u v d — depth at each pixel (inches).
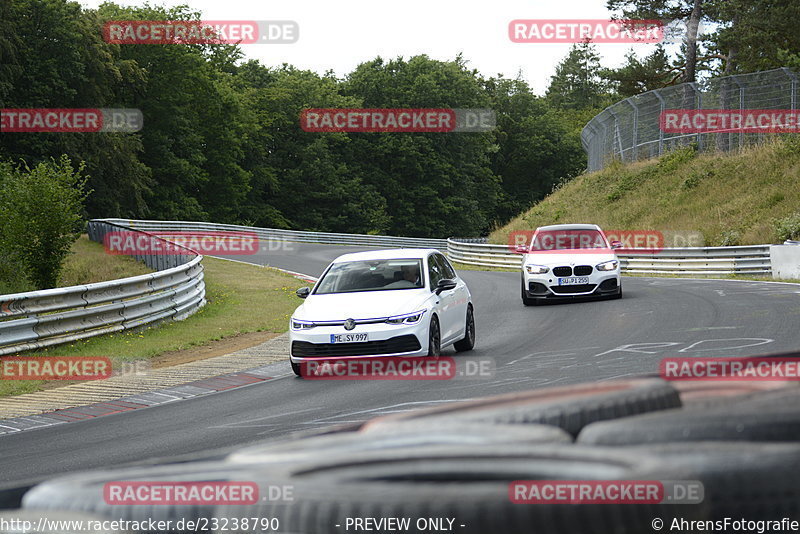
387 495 127.7
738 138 6830.7
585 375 1448.1
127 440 1145.4
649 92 7121.1
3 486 189.0
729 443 155.3
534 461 143.8
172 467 185.5
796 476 145.3
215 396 1531.7
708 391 212.5
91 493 164.7
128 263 4827.8
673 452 150.2
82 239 6609.3
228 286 4325.8
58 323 2226.9
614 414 186.9
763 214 5590.6
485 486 132.0
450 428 180.2
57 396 1599.4
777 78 6190.9
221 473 166.4
